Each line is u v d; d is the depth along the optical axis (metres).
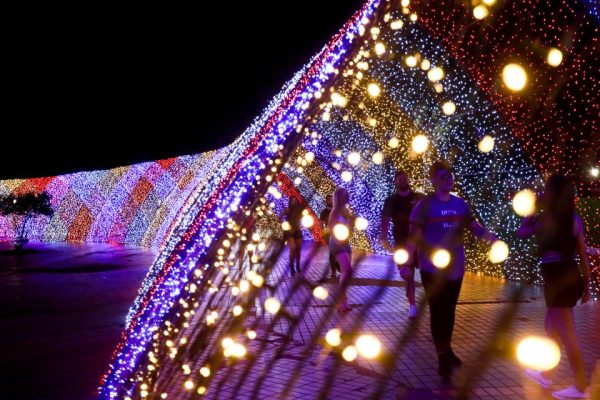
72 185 29.95
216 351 5.34
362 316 6.44
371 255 14.30
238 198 7.26
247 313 6.80
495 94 8.69
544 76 7.51
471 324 5.76
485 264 9.62
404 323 6.02
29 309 9.09
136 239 25.78
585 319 5.73
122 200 26.98
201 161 22.92
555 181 3.69
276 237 18.30
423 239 4.36
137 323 6.05
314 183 17.86
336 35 7.07
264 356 5.07
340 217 6.73
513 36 7.90
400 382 4.10
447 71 9.73
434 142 10.88
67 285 11.98
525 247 8.41
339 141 14.99
